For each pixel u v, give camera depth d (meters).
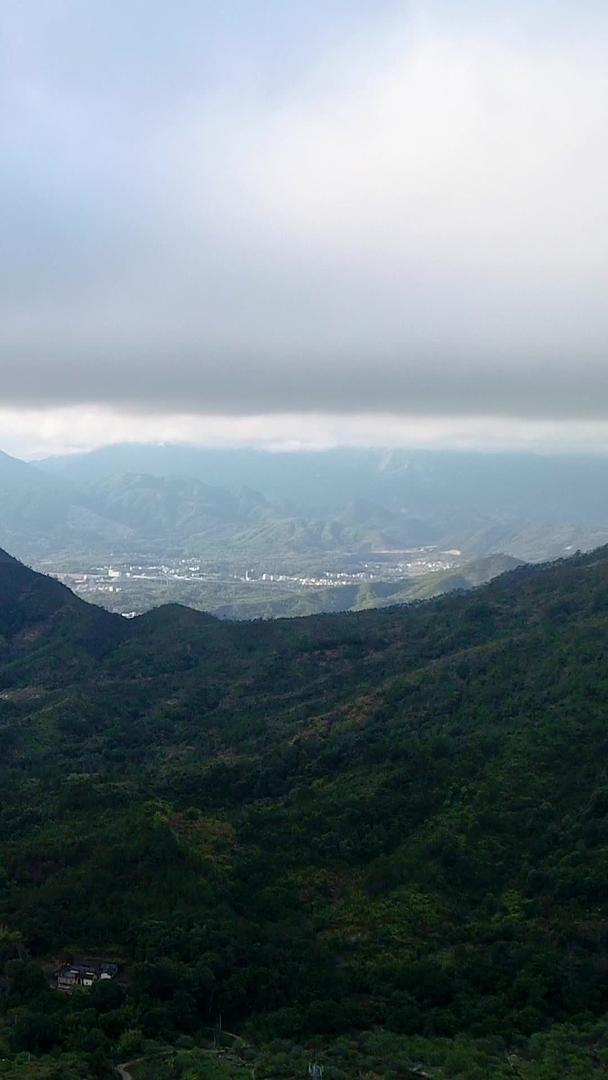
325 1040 50.38
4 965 54.62
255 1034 50.72
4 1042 47.69
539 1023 52.44
